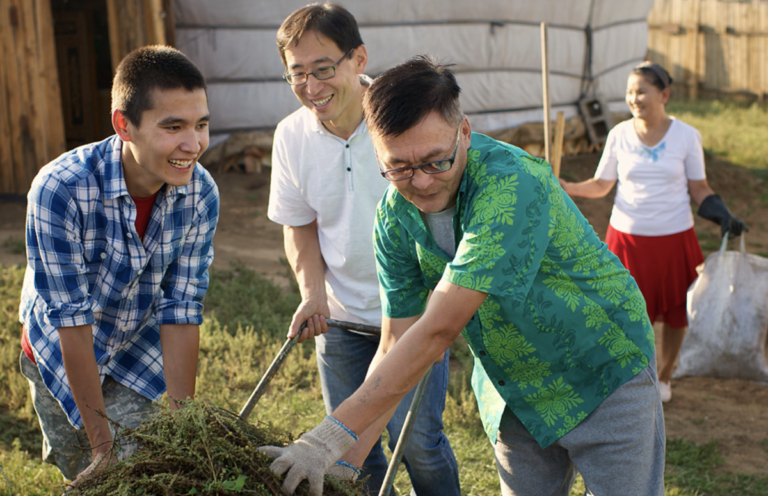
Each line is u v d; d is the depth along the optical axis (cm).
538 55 1324
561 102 1386
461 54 1220
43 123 983
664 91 482
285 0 1132
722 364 498
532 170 207
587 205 1113
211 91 1134
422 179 193
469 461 411
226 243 898
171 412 205
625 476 235
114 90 237
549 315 226
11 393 465
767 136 1584
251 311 646
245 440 200
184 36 1104
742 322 492
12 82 970
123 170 256
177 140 234
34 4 959
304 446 199
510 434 258
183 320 277
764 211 1130
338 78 294
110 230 259
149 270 275
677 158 486
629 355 235
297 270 329
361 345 327
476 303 197
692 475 408
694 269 501
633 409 233
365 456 234
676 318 503
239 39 1123
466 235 201
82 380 259
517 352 235
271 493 191
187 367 280
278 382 503
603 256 232
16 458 381
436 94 186
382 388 202
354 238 314
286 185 324
